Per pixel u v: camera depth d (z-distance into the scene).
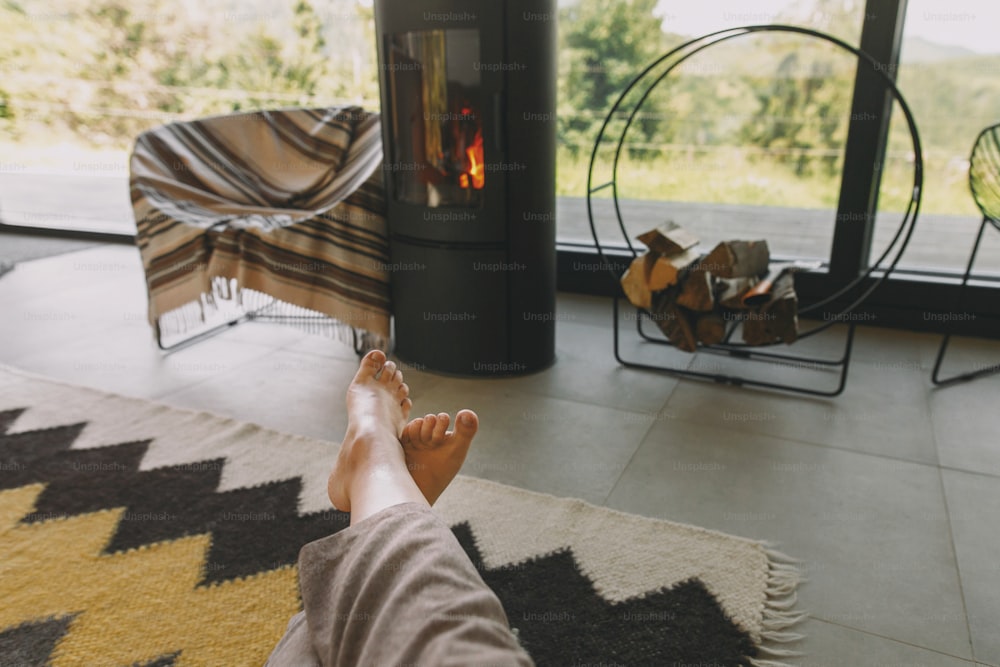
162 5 3.52
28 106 3.87
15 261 3.53
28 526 1.45
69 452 1.74
